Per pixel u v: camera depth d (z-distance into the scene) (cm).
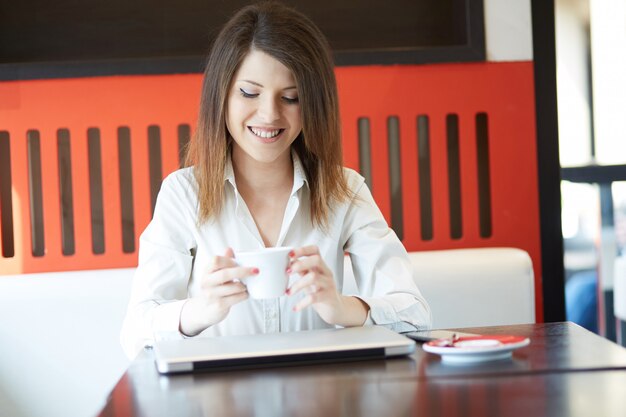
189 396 113
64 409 219
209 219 174
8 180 246
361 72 247
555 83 254
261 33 161
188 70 243
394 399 108
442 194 252
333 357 131
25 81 241
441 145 251
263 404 108
